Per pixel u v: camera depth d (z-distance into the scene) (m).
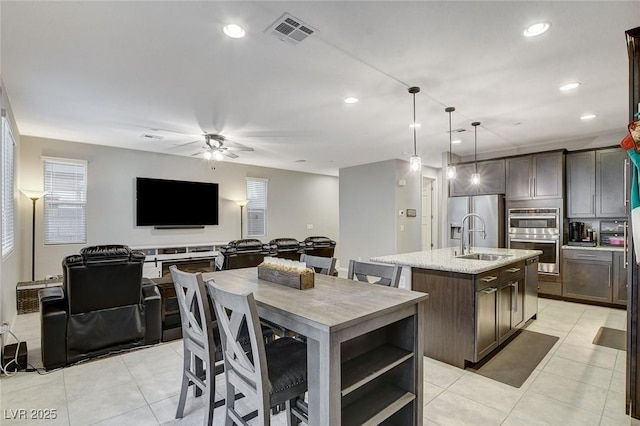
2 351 2.86
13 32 2.21
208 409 1.88
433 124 4.38
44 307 2.79
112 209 5.85
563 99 3.47
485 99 3.46
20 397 2.37
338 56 2.56
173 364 2.90
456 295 2.85
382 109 3.78
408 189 7.24
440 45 2.39
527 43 2.36
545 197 5.10
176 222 6.54
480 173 5.76
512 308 3.45
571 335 3.55
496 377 2.64
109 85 3.10
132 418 2.12
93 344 2.96
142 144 5.64
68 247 5.42
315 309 1.55
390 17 2.06
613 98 3.44
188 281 1.93
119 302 3.10
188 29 2.20
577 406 2.23
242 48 2.44
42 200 5.18
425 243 8.23
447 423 2.05
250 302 1.43
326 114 3.96
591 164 4.88
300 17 2.07
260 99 3.46
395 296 1.81
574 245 5.00
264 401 1.46
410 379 1.81
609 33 2.22
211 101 3.52
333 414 1.36
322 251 5.62
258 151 6.17
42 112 3.89
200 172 6.95
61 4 1.93
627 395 2.12
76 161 5.45
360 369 1.61
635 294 2.08
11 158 3.85
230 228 7.41
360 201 7.59
